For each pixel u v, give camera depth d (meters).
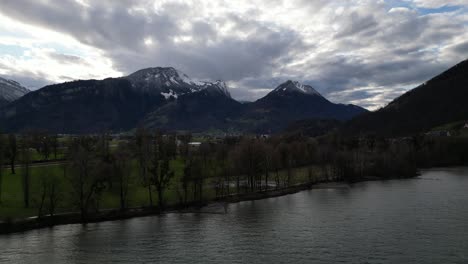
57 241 96.50
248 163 173.62
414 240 92.19
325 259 81.25
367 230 101.88
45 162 186.12
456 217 112.38
